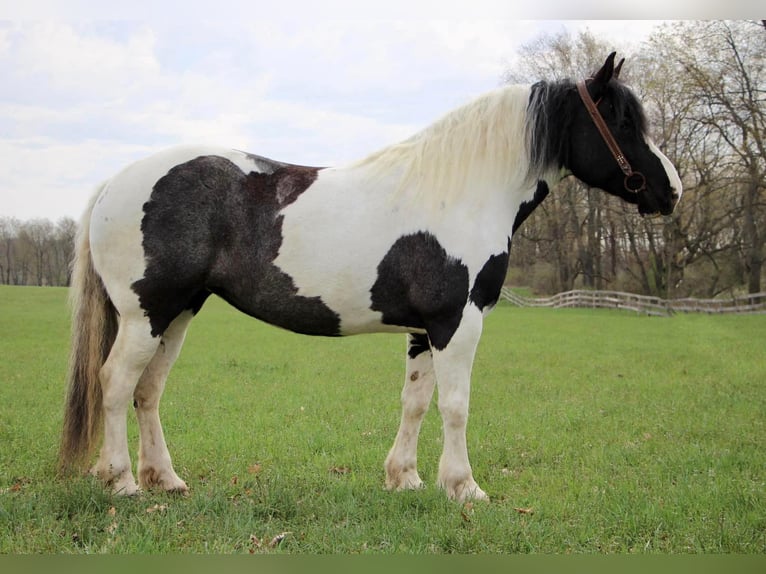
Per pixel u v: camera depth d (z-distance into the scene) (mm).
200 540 3631
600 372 11016
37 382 9570
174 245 4289
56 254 51719
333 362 12227
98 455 5273
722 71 27422
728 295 37656
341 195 4375
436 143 4422
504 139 4473
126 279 4328
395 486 4715
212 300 35375
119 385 4328
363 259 4293
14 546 3461
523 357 13109
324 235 4289
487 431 6645
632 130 4609
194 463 5383
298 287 4324
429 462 5543
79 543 3602
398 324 4488
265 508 4070
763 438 6270
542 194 4738
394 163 4469
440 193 4344
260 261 4324
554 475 5082
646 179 4652
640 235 36312
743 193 30891
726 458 5438
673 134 27969
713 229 33250
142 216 4301
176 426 6832
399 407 7930
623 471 5164
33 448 5691
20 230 50250
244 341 15969
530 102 4535
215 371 10914
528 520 4035
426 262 4289
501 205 4488
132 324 4355
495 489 4824
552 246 43406
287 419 7234
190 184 4328
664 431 6645
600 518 4078
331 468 5324
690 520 4082
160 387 4695
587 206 35562
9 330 18156
